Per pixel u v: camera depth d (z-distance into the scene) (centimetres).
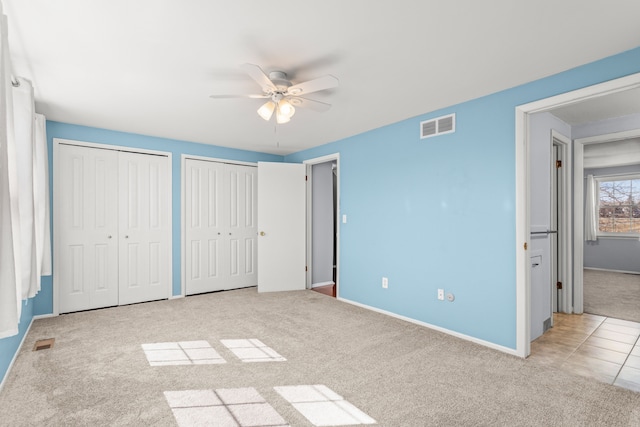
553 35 201
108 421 178
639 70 214
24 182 234
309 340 298
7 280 164
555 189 398
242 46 214
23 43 209
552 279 360
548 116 352
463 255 309
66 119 368
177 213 463
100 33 199
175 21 186
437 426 175
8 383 218
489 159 292
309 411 188
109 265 410
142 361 253
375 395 206
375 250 401
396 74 255
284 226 516
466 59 231
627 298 464
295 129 408
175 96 300
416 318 350
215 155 499
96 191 402
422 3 171
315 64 240
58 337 303
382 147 394
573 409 192
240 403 196
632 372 240
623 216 707
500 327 280
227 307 410
